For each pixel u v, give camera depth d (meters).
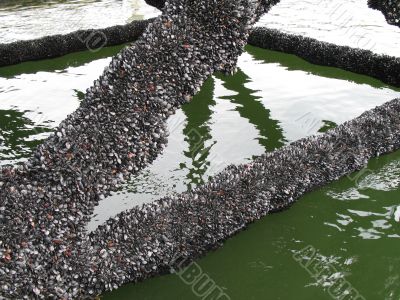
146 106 4.44
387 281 4.96
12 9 17.09
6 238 3.82
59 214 4.11
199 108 8.87
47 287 4.00
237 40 4.78
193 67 4.60
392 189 6.41
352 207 6.08
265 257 5.29
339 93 9.51
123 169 4.39
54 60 12.27
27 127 8.31
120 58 4.46
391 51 11.72
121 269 4.58
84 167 4.21
